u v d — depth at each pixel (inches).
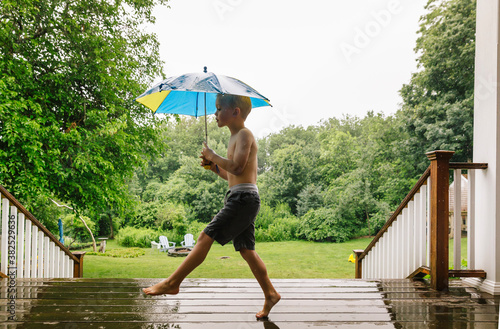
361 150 848.3
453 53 703.1
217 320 89.3
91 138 325.4
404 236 142.9
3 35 293.4
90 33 343.6
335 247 665.0
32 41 310.7
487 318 92.5
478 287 120.8
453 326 86.7
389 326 86.4
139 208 871.1
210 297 109.8
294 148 987.9
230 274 384.2
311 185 884.6
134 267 441.4
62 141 313.7
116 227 864.3
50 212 563.2
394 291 118.0
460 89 715.4
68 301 104.7
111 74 356.2
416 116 753.6
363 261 200.8
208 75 84.6
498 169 116.1
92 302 103.7
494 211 116.1
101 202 350.6
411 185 759.1
